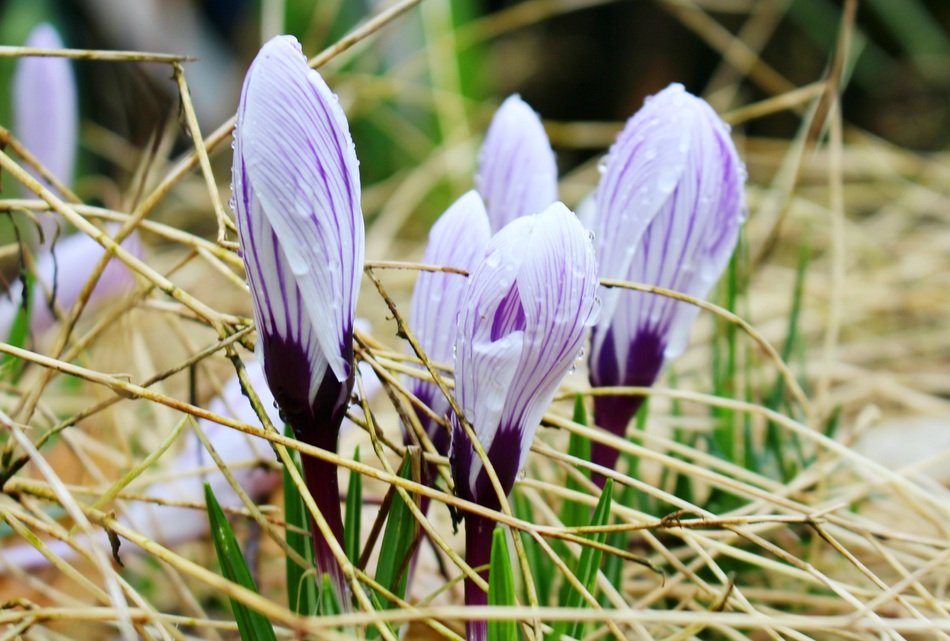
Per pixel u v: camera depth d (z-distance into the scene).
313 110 0.29
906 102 1.09
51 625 0.40
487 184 0.35
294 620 0.30
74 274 0.41
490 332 0.30
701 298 0.34
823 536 0.33
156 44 0.96
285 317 0.30
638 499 0.39
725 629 0.34
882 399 0.57
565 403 0.42
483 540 0.31
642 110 0.33
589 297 0.30
